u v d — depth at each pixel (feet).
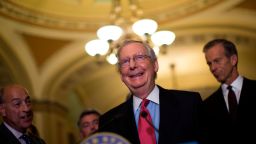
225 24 31.14
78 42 32.60
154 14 30.68
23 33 30.45
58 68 33.58
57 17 30.35
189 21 31.17
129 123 8.36
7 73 31.35
